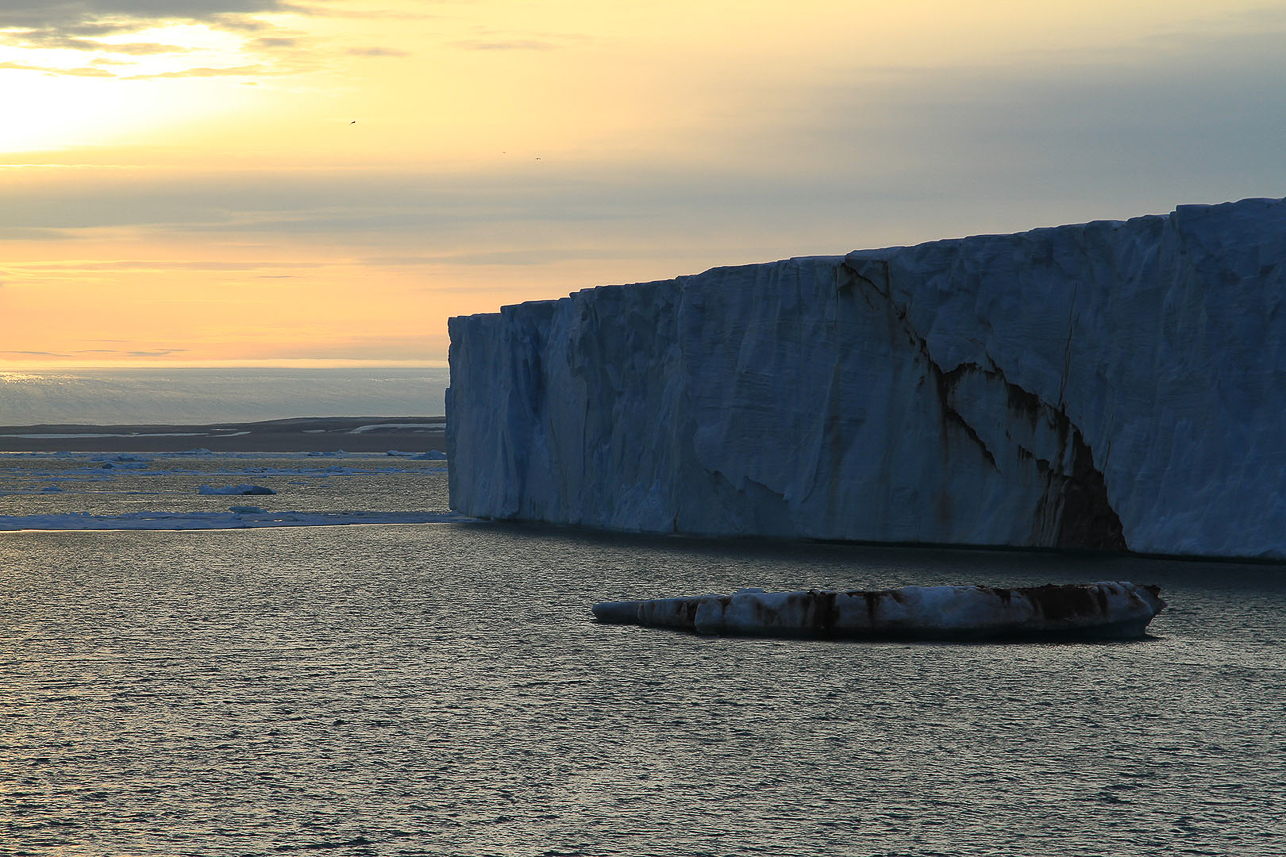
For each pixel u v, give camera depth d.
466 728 37.50
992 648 49.44
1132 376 69.56
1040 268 73.81
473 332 123.06
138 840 27.91
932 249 77.44
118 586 71.44
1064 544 73.44
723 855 26.75
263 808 30.06
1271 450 64.00
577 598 66.00
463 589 69.88
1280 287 64.56
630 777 32.41
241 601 65.06
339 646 51.44
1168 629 52.50
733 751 34.78
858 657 47.88
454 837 27.98
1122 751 34.44
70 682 44.19
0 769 33.31
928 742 35.53
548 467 112.12
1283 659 46.47
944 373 77.75
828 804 30.09
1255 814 29.09
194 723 38.16
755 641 51.88
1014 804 30.00
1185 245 66.69
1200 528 65.00
